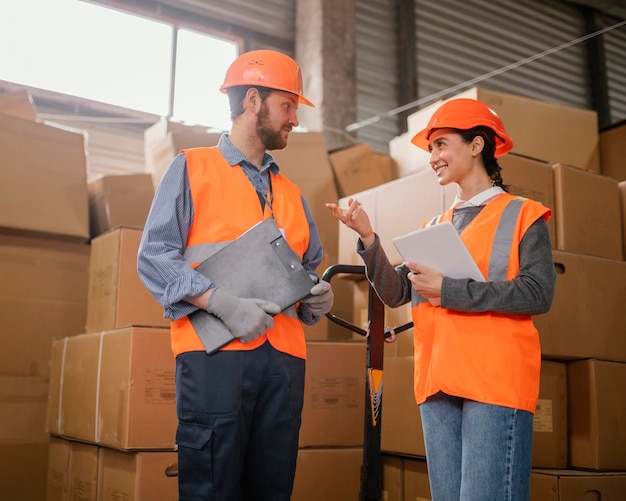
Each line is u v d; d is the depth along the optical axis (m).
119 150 4.54
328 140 5.04
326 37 5.18
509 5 6.25
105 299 2.64
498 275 1.49
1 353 2.97
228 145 1.63
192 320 1.49
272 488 1.51
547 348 2.23
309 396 2.48
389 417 2.46
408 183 2.51
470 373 1.44
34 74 4.30
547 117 3.05
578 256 2.35
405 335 2.50
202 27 4.99
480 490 1.39
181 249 1.55
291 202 1.69
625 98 6.54
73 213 3.12
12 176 3.00
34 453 2.98
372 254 1.63
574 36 6.57
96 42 4.56
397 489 2.44
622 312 2.42
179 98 4.81
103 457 2.46
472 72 5.96
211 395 1.45
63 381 2.80
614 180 2.58
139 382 2.27
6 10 4.27
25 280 3.07
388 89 5.61
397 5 5.79
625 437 2.31
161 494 2.23
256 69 1.62
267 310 1.46
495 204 1.57
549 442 2.29
